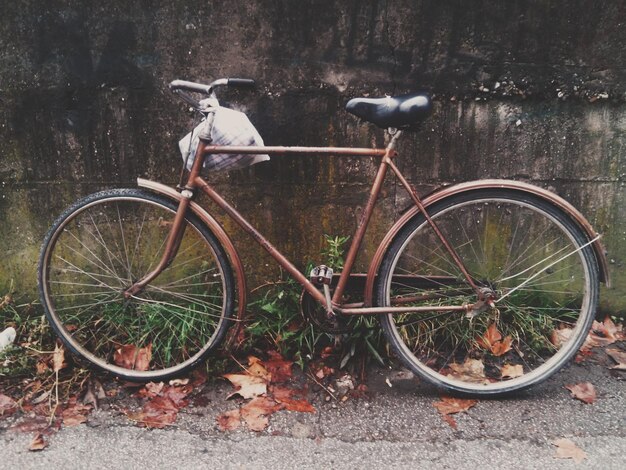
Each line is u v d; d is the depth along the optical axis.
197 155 2.35
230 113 2.38
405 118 2.22
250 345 2.83
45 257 2.58
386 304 2.53
